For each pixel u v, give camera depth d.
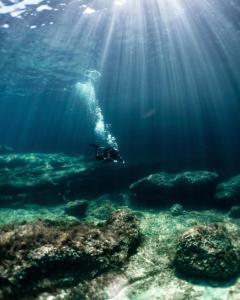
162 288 6.14
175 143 26.48
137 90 36.56
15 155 21.81
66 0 14.80
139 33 19.58
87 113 52.16
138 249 7.55
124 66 27.86
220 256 6.48
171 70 29.47
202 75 30.34
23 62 24.86
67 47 21.83
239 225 9.93
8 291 5.19
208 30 19.14
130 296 5.90
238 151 22.61
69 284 5.82
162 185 13.73
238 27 18.53
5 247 5.83
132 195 14.59
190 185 13.41
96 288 5.93
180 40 21.12
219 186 13.52
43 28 18.22
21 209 13.95
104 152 6.77
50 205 15.19
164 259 7.23
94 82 34.72
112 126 33.34
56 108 60.84
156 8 15.88
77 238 6.67
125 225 7.95
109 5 15.48
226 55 24.38
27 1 14.89
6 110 67.38
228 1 15.00
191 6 15.67
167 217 10.78
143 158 20.86
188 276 6.52
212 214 11.83
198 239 6.80
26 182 16.05
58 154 23.89
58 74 29.56
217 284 6.20
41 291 5.50
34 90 38.56
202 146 24.81
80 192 16.36
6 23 17.30
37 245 6.12
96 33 19.33
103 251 6.68
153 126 29.77
